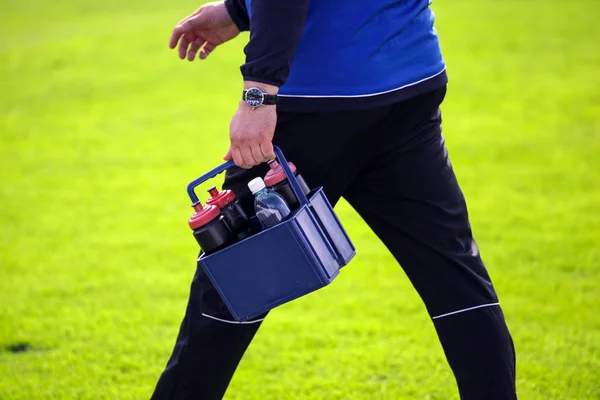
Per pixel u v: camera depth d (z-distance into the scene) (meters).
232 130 6.16
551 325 12.27
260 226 6.67
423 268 7.08
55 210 19.97
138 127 28.97
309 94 6.44
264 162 6.66
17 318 13.23
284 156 6.57
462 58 37.25
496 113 28.00
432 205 6.95
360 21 6.36
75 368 11.29
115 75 38.03
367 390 10.44
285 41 5.99
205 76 37.19
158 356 11.77
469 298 6.97
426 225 6.98
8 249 17.09
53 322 13.09
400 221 7.04
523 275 14.46
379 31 6.40
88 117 30.80
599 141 24.02
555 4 48.62
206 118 29.94
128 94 34.38
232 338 6.98
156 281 15.05
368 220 7.20
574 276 14.40
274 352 11.80
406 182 6.92
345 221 18.38
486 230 17.03
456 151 23.53
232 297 6.36
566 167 21.56
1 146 27.02
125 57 41.62
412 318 12.92
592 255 15.37
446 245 6.98
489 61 36.38
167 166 23.94
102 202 20.56
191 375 7.10
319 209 6.35
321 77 6.42
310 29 6.37
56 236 17.94
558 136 24.75
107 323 13.05
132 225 18.64
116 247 17.11
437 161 6.98
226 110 31.09
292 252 6.14
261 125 6.10
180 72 38.09
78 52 43.16
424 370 10.92
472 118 27.47
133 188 21.77
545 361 10.92
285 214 6.20
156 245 17.20
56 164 24.55
